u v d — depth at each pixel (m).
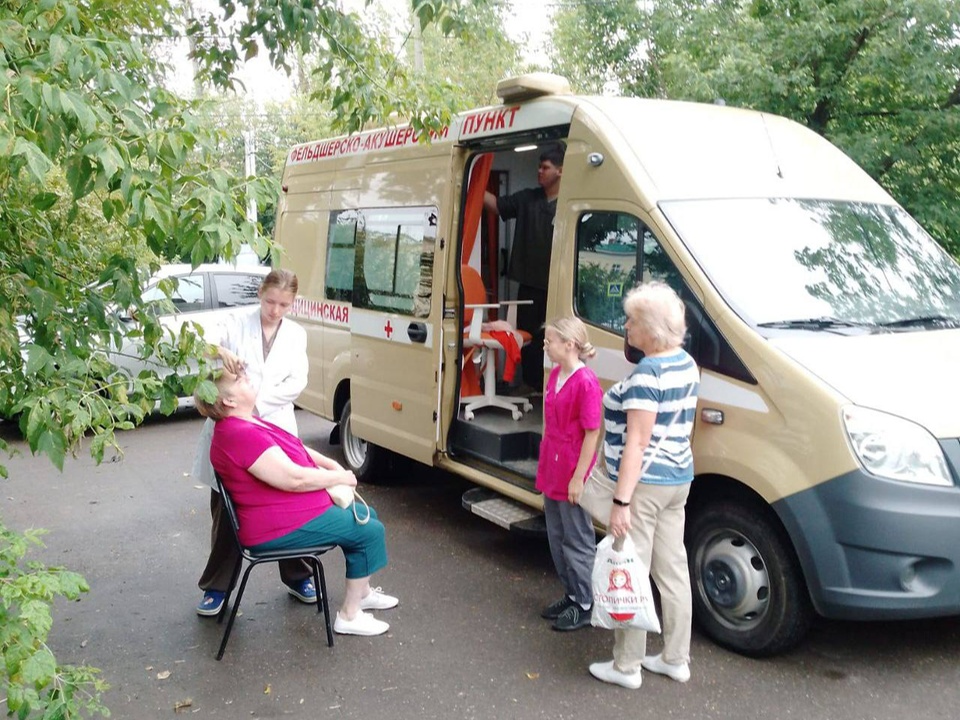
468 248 6.56
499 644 4.67
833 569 3.91
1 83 2.57
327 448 9.09
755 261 4.66
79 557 6.18
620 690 4.14
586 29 14.96
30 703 2.60
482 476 6.05
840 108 9.44
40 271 3.19
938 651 4.45
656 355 3.96
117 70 3.18
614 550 3.96
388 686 4.25
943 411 3.91
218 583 5.06
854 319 4.54
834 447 3.88
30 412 2.87
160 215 2.87
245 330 4.97
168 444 9.62
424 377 6.56
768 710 3.93
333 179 8.02
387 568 5.79
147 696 4.20
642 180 4.87
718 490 4.49
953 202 8.88
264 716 4.01
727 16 10.41
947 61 8.53
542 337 7.03
